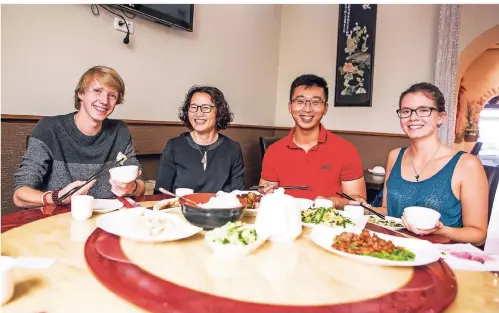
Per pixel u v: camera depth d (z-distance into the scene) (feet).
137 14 9.23
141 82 9.77
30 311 2.25
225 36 13.07
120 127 6.91
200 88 7.72
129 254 3.21
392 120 14.70
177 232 3.77
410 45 14.21
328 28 15.80
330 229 4.05
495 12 12.94
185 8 10.74
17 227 3.86
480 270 3.28
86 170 6.26
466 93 21.25
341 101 15.51
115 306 2.36
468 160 5.44
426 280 2.95
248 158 15.01
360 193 7.54
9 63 6.81
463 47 13.48
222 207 4.02
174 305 2.39
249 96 14.90
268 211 3.74
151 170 10.41
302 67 16.52
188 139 7.72
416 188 5.73
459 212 5.49
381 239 3.59
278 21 16.51
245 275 2.89
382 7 14.57
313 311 2.37
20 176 5.60
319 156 7.46
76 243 3.43
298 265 3.16
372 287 2.78
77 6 7.88
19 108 7.05
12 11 6.73
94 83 6.03
